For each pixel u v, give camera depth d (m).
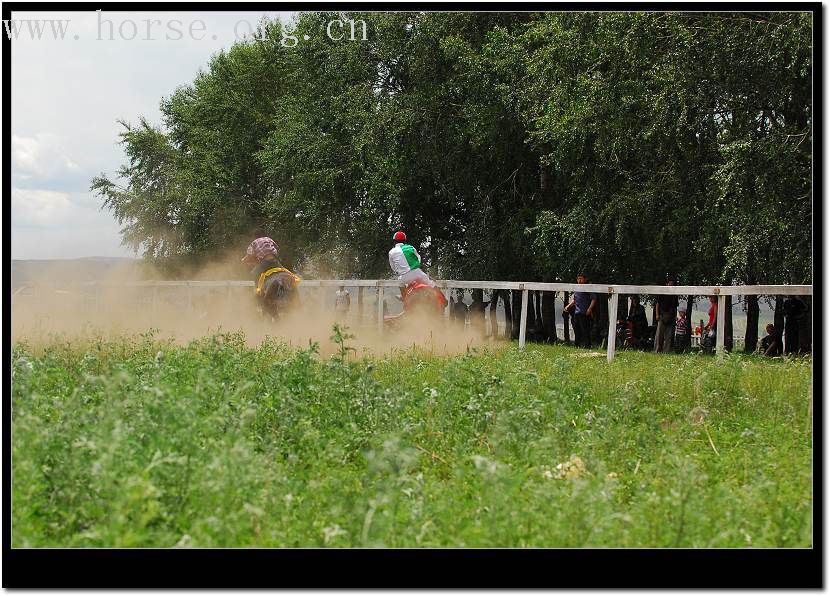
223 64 56.00
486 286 23.84
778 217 23.20
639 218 29.45
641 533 5.90
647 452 8.76
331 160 42.62
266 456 7.30
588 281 32.22
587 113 27.08
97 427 6.74
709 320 22.22
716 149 26.20
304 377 10.81
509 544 5.61
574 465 7.90
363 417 9.34
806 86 22.92
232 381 11.03
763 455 8.58
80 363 13.20
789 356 17.16
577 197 31.81
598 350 23.70
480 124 35.22
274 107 53.34
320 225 44.72
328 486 6.70
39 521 6.17
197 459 6.50
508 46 33.62
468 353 14.21
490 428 9.34
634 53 25.17
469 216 41.00
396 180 39.16
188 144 59.84
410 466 7.41
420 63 38.00
